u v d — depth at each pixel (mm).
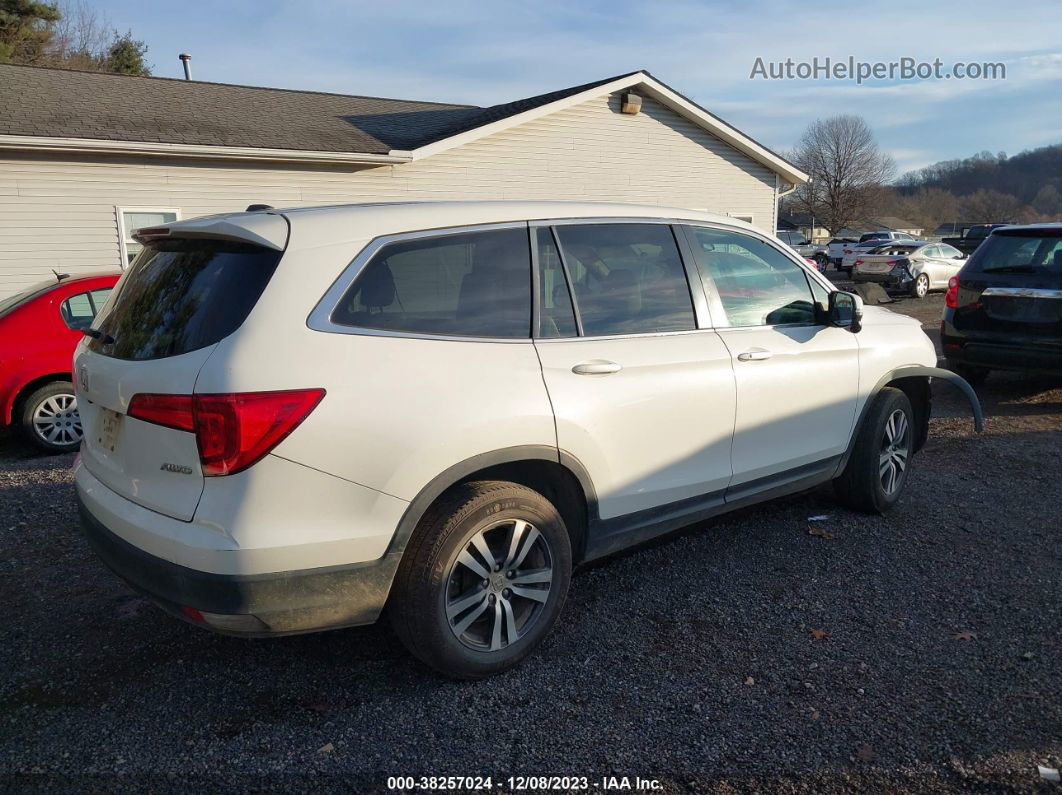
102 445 3043
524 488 3150
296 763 2676
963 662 3232
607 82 16625
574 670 3219
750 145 18906
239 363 2551
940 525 4738
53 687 3137
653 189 18031
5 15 32812
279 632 2680
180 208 13117
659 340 3609
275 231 2805
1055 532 4609
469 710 2959
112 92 15023
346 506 2693
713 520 4816
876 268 23375
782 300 4289
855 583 3971
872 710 2916
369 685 3133
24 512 5105
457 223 3156
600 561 4242
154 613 3746
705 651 3348
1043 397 8273
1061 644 3355
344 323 2770
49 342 6707
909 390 5422
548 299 3314
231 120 14703
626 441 3432
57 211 12172
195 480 2588
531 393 3105
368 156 14117
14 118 12172
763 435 4055
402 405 2785
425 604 2906
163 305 2887
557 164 16656
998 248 7902
